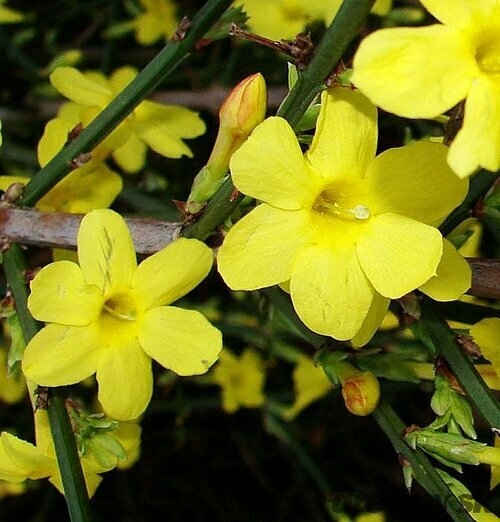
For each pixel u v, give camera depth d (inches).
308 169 4.7
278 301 5.5
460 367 5.0
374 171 4.8
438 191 4.8
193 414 11.3
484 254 9.5
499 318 5.3
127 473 11.3
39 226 5.5
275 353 9.1
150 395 5.1
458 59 4.1
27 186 5.6
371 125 4.7
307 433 10.9
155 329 5.1
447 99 4.1
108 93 6.4
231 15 5.8
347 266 4.8
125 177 9.3
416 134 8.7
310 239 4.7
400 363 5.3
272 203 4.6
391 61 4.1
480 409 4.9
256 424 11.3
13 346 5.3
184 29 5.3
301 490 11.1
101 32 11.2
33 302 4.9
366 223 4.8
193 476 11.6
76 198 6.1
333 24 4.4
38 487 10.9
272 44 4.6
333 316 4.7
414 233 4.8
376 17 7.6
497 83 4.2
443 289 4.8
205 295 10.1
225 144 4.9
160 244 5.3
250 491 11.8
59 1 10.8
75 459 5.0
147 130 6.2
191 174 9.8
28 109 9.9
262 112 4.9
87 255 5.0
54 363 4.9
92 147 5.5
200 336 5.0
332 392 9.2
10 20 9.2
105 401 5.0
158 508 11.8
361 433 11.0
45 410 5.1
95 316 5.0
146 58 10.7
